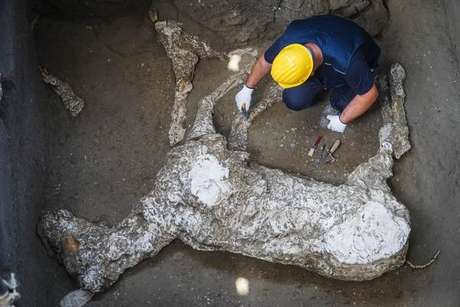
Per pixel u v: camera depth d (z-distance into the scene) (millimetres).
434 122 3516
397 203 3248
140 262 3344
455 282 3221
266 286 3328
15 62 3154
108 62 3674
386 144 3467
